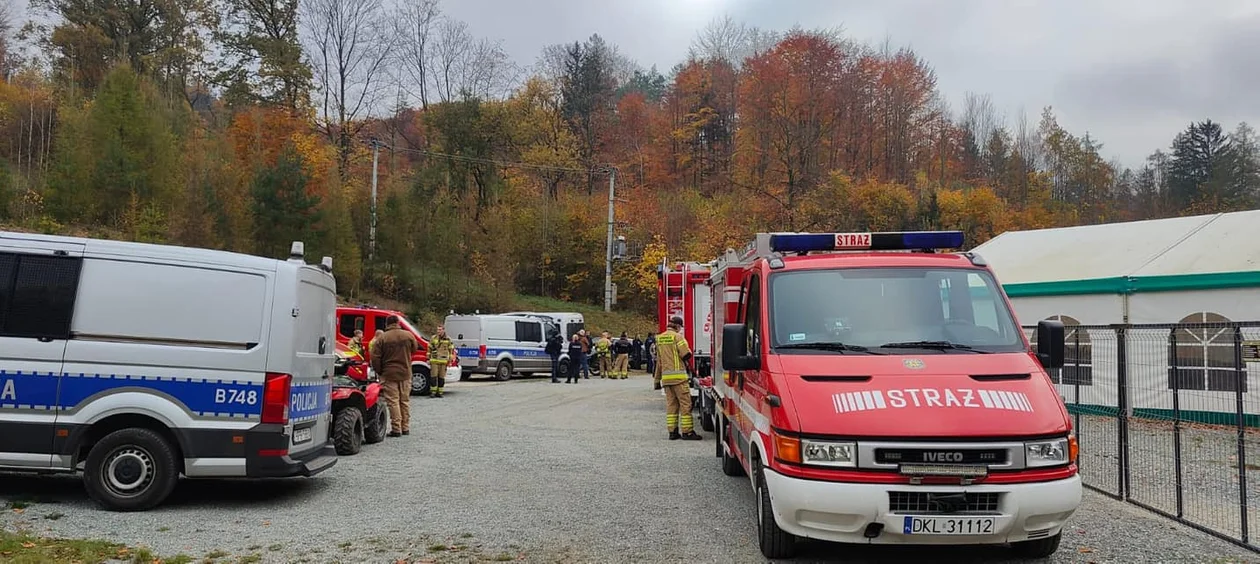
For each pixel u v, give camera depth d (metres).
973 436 5.36
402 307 38.53
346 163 47.94
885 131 56.75
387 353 13.24
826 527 5.42
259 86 46.25
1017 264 18.88
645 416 16.59
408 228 39.97
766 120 53.44
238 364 7.57
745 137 54.25
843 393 5.72
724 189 56.28
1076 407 10.05
